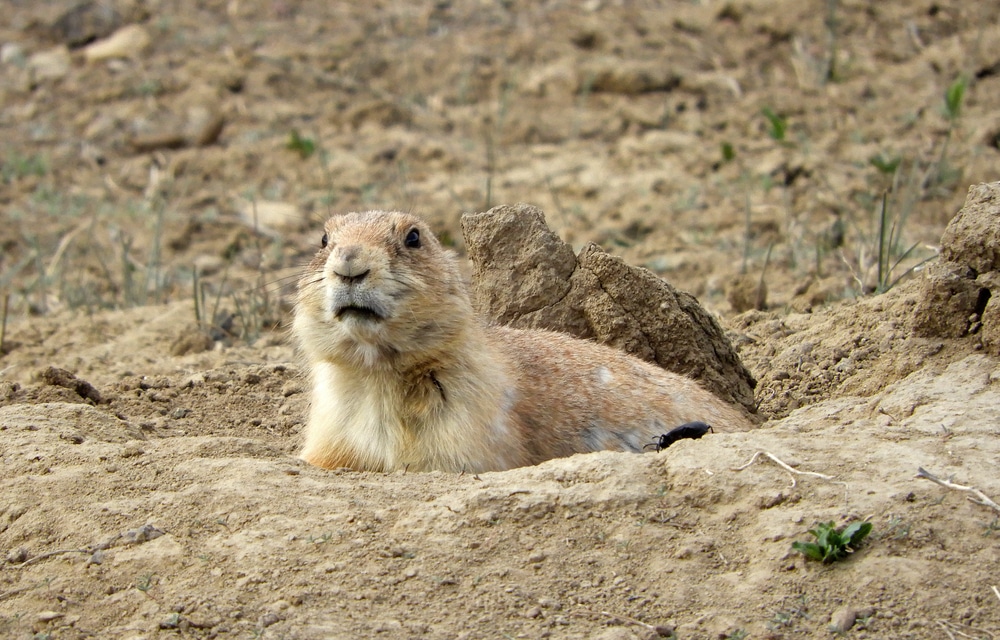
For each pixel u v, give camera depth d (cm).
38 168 2584
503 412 1120
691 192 2305
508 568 806
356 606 774
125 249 2069
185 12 3192
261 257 2070
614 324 1364
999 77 2611
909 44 2806
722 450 911
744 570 793
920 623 733
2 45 3038
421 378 1103
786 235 2070
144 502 903
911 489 833
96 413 1146
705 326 1374
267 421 1337
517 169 2495
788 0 3006
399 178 2475
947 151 2241
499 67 2900
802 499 839
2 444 1025
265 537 847
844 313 1436
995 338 1057
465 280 1191
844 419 1030
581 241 2153
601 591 784
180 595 792
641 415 1217
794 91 2698
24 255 2270
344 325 1068
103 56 2989
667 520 841
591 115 2698
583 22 3075
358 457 1130
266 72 2906
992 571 763
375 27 3122
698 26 3030
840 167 2308
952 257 1109
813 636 734
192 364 1590
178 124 2725
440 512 866
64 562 840
